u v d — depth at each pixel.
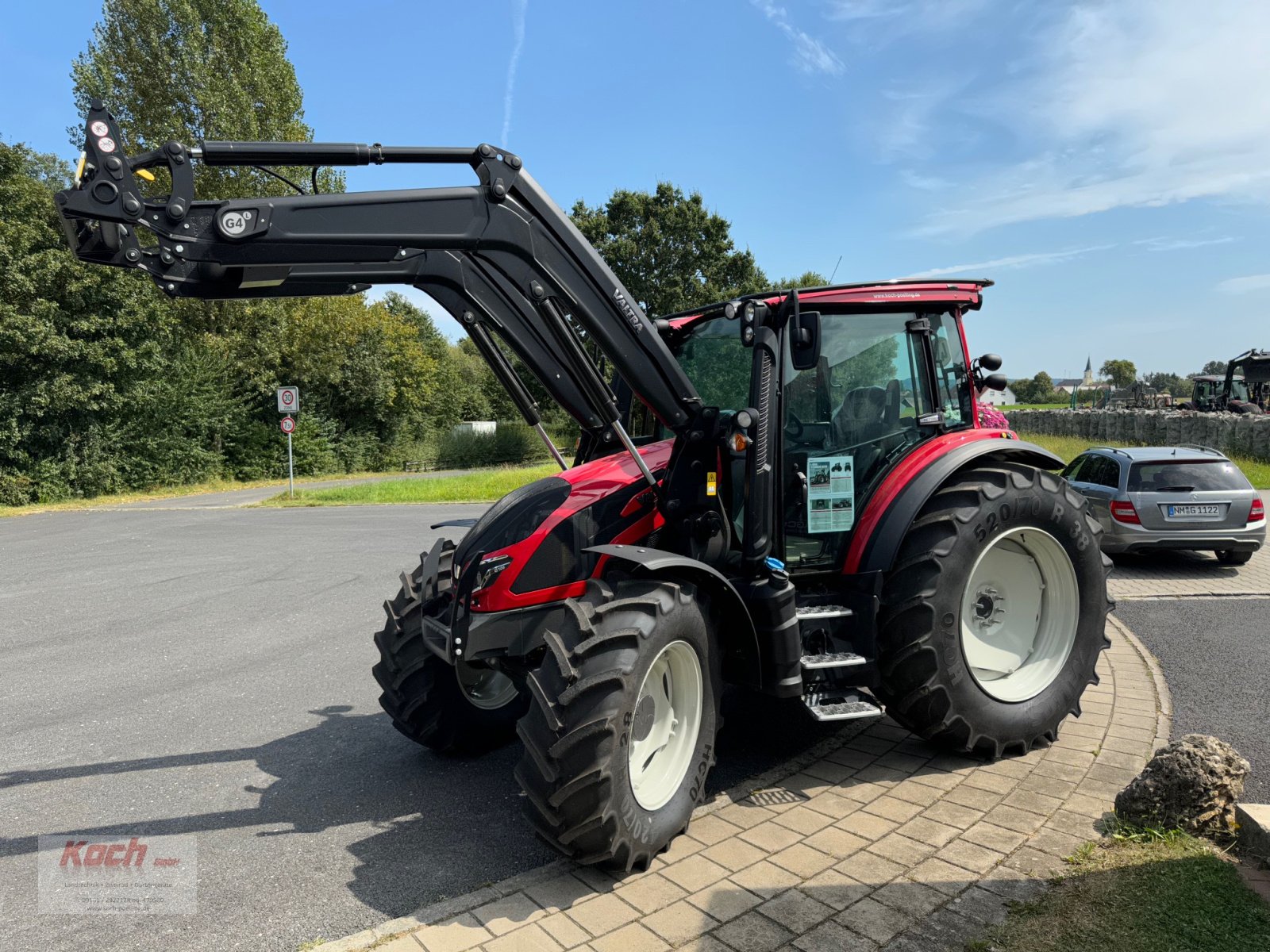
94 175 2.80
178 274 2.99
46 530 15.38
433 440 43.97
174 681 5.97
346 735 4.91
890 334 4.43
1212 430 21.78
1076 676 4.35
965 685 3.98
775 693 3.65
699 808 3.72
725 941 2.72
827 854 3.27
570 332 3.57
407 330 42.81
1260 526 8.68
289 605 8.44
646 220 40.84
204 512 18.44
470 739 4.49
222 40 30.56
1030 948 2.59
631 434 5.05
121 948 2.85
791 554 4.13
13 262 20.31
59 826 3.79
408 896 3.14
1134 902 2.80
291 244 3.06
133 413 24.47
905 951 2.62
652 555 3.31
